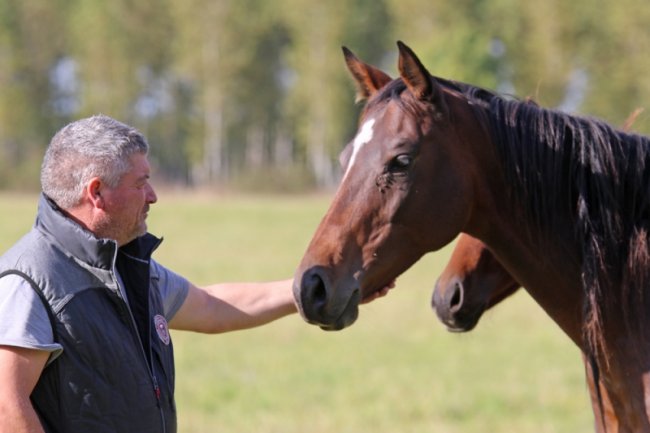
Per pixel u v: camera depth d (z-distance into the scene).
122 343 4.81
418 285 27.45
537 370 15.54
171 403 5.17
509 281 6.21
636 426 5.40
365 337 19.06
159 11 100.00
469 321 6.21
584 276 5.36
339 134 89.56
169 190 89.38
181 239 42.06
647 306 5.33
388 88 5.53
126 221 4.93
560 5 74.44
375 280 5.37
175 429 5.23
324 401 13.30
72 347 4.68
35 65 102.19
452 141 5.38
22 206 63.47
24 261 4.73
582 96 74.00
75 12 102.88
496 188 5.50
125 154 4.88
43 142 103.94
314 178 90.38
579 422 11.98
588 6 74.75
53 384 4.68
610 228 5.36
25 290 4.64
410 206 5.31
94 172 4.81
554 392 13.70
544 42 74.69
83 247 4.78
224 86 93.56
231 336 19.31
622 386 5.42
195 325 5.88
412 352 17.41
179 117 102.56
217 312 5.92
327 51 88.38
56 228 4.82
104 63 99.06
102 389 4.73
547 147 5.45
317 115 89.62
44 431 4.59
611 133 5.46
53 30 102.56
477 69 66.44
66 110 106.25
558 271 5.54
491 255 6.12
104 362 4.74
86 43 99.44
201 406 13.11
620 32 73.31
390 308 23.00
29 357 4.54
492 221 5.55
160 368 5.13
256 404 13.16
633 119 6.02
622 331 5.38
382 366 16.03
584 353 5.60
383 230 5.31
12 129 100.00
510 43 78.06
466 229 5.62
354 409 12.72
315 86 88.75
